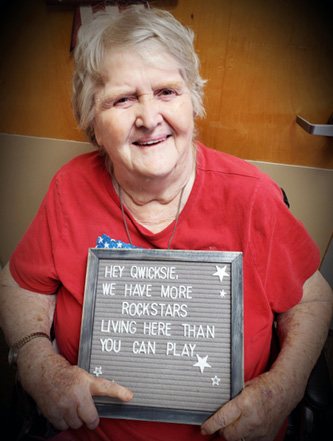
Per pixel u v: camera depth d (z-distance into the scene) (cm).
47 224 112
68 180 112
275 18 120
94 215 109
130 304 94
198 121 139
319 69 124
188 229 105
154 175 94
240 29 123
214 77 131
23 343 105
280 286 105
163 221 107
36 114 151
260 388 92
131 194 103
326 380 97
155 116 88
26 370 100
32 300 115
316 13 117
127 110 90
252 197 102
